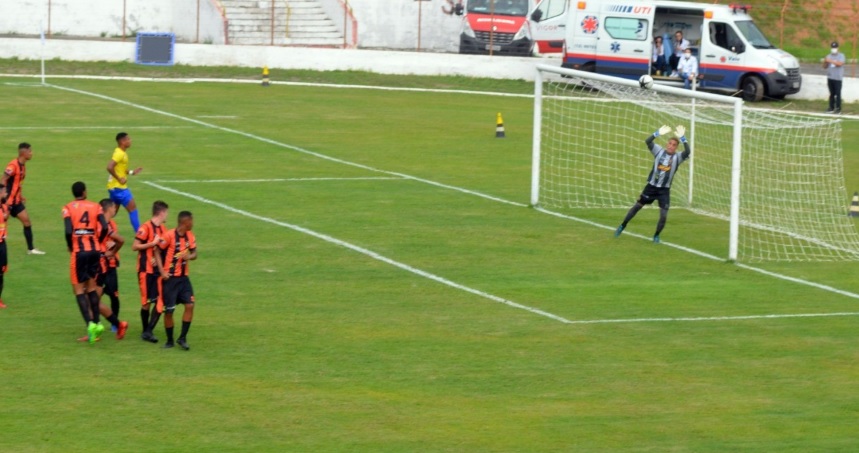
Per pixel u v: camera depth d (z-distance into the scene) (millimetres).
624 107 85125
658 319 36062
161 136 69125
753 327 35406
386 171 60969
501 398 28297
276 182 56594
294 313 35500
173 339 31859
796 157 69562
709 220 52906
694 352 32594
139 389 28203
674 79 96562
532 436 25672
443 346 32531
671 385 29609
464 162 64688
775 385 29781
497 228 48719
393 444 24984
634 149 70562
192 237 31469
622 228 48094
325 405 27422
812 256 46594
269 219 48469
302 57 106312
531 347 32688
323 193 54375
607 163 66188
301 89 95875
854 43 110312
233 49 106188
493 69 105688
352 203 52344
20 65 101562
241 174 58344
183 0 120938
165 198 51906
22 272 39344
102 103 82312
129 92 89062
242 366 30234
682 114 63062
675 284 40844
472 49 110688
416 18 127188
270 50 106500
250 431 25547
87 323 31797
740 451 24969
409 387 28938
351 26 120812
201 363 30422
